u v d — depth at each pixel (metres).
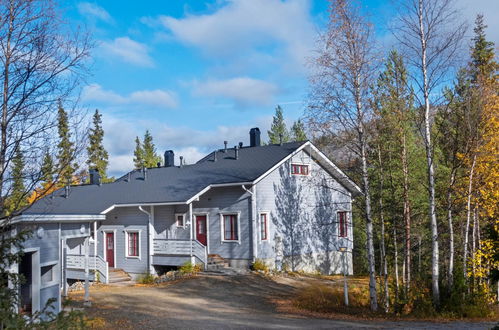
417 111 19.31
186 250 27.38
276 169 28.61
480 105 18.50
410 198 23.39
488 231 21.86
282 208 28.70
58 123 9.94
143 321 15.52
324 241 31.17
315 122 17.69
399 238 24.41
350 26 17.23
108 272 28.34
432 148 18.05
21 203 10.19
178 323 15.19
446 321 16.38
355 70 17.28
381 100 19.16
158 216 30.36
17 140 9.29
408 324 15.38
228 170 29.78
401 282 21.78
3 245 7.66
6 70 9.45
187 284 23.58
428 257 29.08
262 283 24.12
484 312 17.50
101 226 31.77
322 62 17.38
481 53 25.77
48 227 15.17
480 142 19.33
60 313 6.93
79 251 32.25
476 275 19.83
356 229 34.44
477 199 20.30
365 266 33.75
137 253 29.98
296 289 23.33
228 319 16.16
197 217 29.42
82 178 10.71
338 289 22.20
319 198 31.25
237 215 27.53
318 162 31.03
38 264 14.22
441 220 25.52
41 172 9.63
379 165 20.72
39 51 9.67
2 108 9.36
